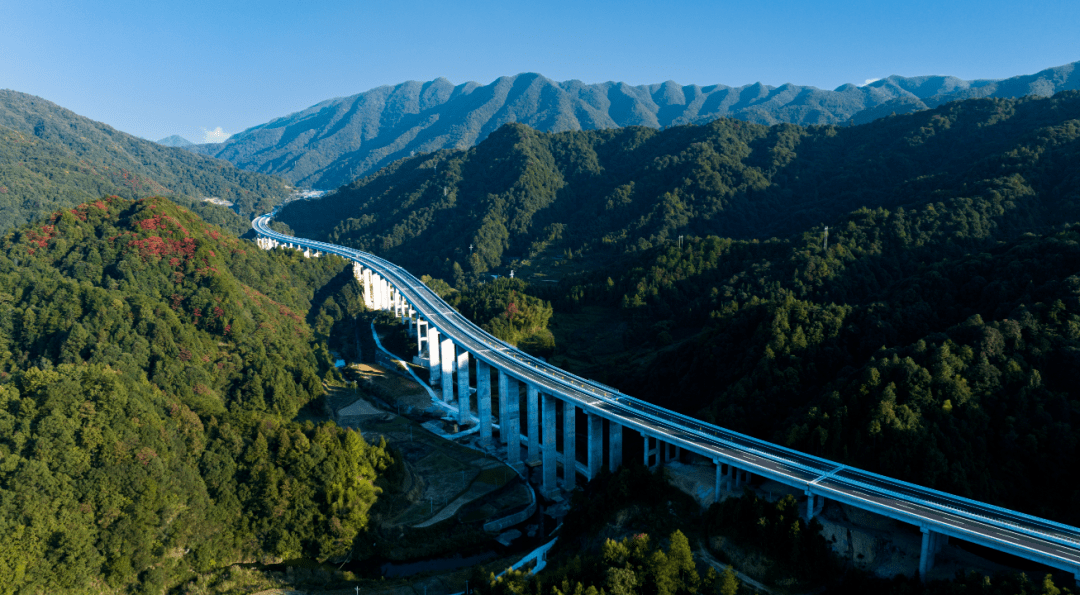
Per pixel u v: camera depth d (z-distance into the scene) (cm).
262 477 12888
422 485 14850
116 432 12169
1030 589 8069
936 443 10888
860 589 9512
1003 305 13712
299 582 11812
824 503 10956
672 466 13075
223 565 12075
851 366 13812
